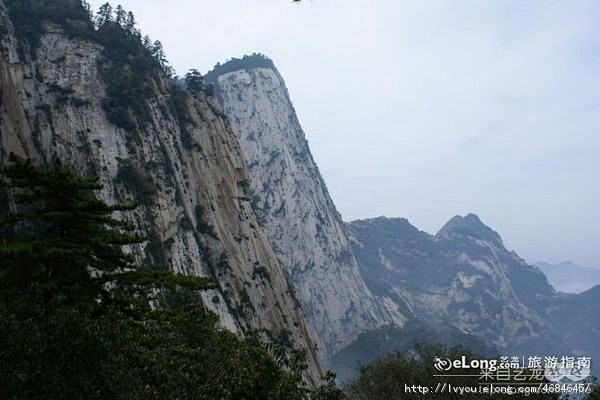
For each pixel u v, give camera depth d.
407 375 39.00
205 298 84.12
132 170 84.12
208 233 98.75
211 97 127.94
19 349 16.77
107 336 19.81
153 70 110.00
